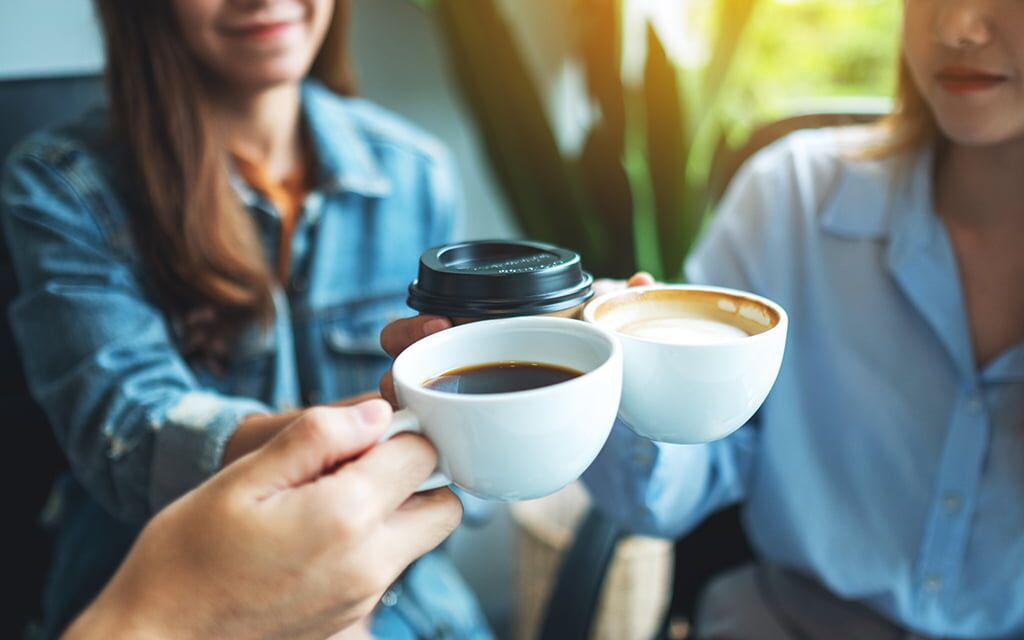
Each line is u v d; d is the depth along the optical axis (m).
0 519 1.10
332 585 0.51
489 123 1.35
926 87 0.79
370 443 0.52
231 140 1.04
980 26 0.73
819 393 0.91
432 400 0.50
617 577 1.30
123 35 0.91
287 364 1.03
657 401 0.55
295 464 0.51
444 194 1.16
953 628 0.86
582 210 1.40
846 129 0.99
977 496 0.84
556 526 1.44
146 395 0.86
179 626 0.51
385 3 1.47
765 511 0.94
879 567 0.88
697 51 1.32
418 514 0.54
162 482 0.81
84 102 1.10
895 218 0.87
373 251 1.10
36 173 0.94
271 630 0.52
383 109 1.53
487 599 1.82
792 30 1.54
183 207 0.94
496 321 0.55
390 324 0.60
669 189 1.35
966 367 0.83
